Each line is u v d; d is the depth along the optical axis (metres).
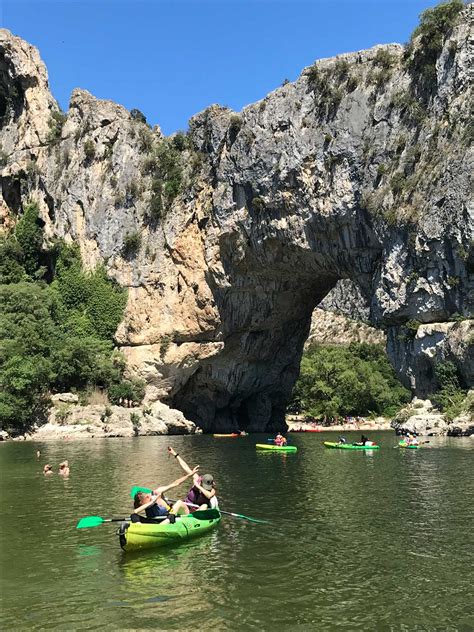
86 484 23.42
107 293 65.25
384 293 49.91
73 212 68.31
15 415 51.78
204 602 10.61
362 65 52.22
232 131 59.09
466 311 45.66
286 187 54.56
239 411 74.69
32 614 10.16
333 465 29.86
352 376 90.19
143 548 13.89
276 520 16.70
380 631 9.44
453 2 47.75
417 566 12.48
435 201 46.81
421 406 49.06
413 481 23.69
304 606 10.41
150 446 42.91
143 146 66.50
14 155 72.81
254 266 60.97
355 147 51.31
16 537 15.17
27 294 60.94
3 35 72.44
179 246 62.91
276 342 70.31
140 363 63.12
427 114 48.75
